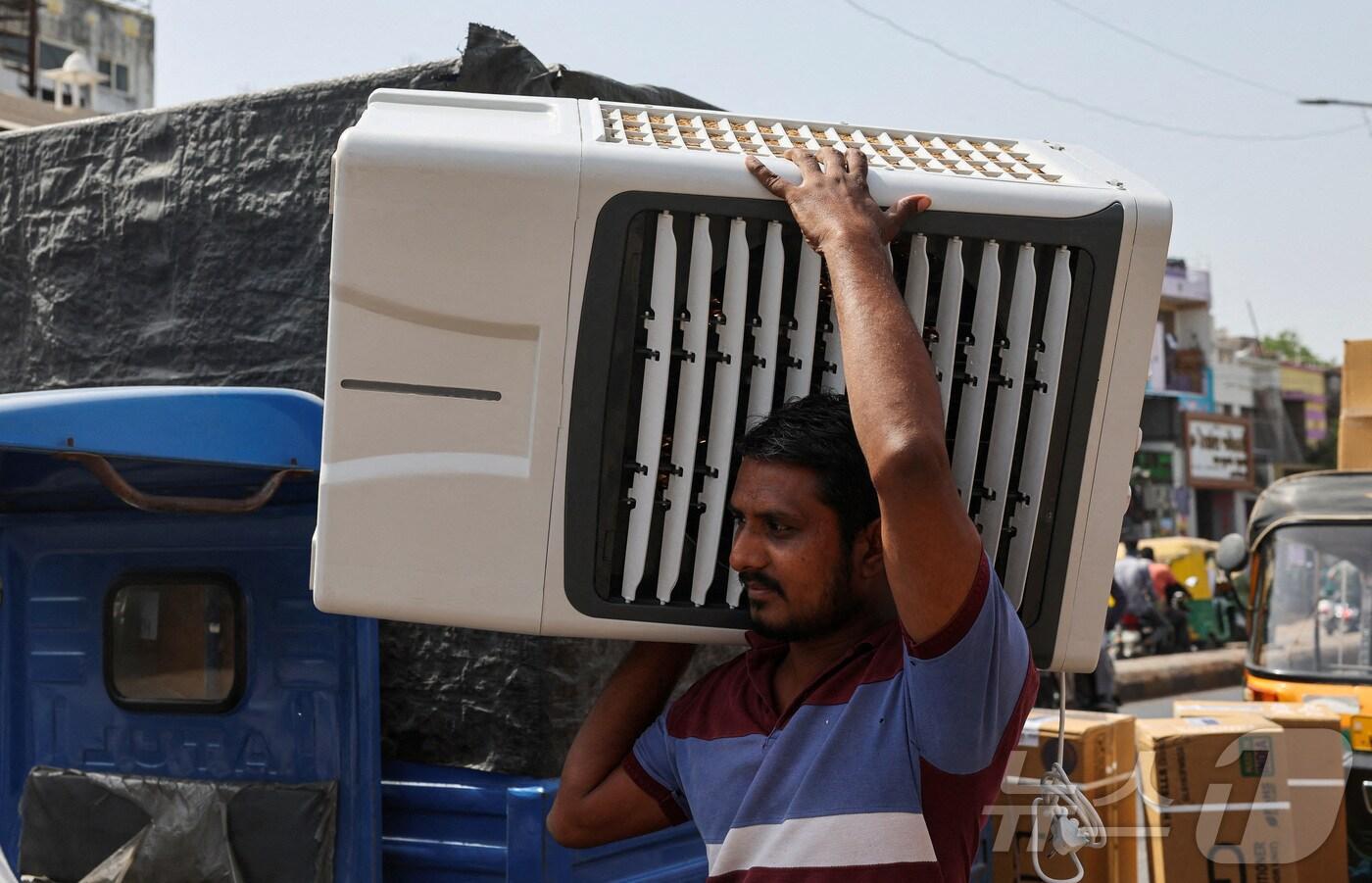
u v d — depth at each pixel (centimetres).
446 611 174
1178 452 3359
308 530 278
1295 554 712
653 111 203
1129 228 174
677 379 179
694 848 313
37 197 367
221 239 334
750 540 169
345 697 274
